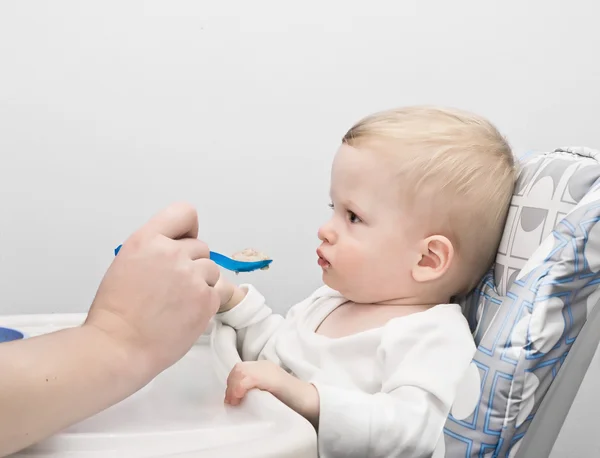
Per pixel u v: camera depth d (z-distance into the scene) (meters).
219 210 1.17
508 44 1.16
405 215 0.70
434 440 0.59
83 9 1.12
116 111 1.14
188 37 1.14
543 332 0.56
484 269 0.74
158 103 1.14
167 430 0.47
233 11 1.14
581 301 0.58
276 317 0.84
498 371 0.56
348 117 1.17
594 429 1.00
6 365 0.39
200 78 1.15
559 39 1.15
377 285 0.72
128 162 1.15
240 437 0.48
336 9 1.15
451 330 0.66
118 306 0.45
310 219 1.19
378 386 0.65
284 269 1.19
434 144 0.71
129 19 1.13
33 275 1.14
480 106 1.17
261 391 0.56
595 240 0.58
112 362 0.43
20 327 0.79
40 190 1.13
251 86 1.16
